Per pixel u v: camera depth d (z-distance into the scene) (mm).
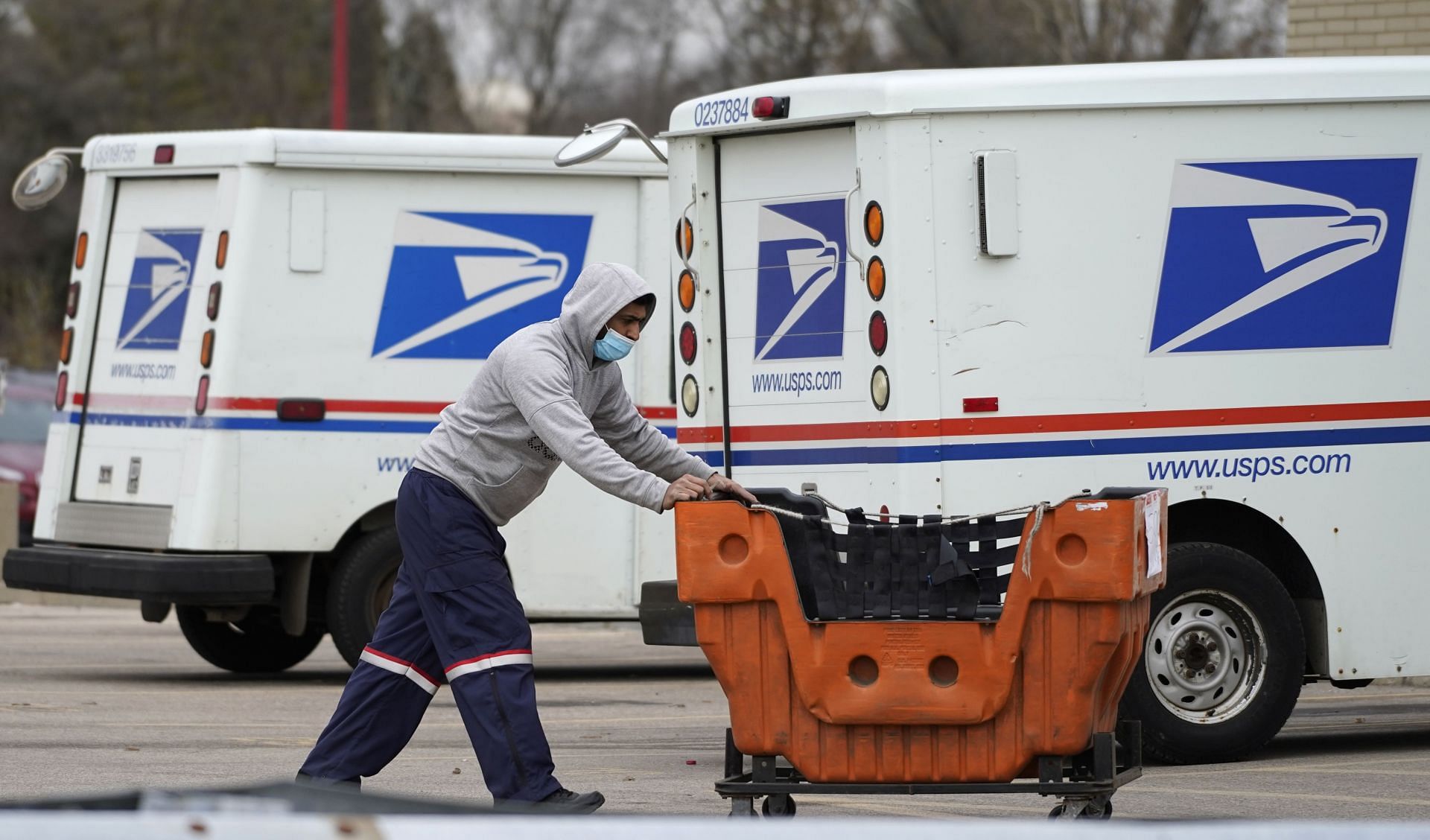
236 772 29359
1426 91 31609
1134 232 30562
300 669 47938
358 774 22969
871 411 30391
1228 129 30953
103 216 44500
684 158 32594
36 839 9609
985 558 20984
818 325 31281
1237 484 30953
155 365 42812
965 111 29984
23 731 34125
